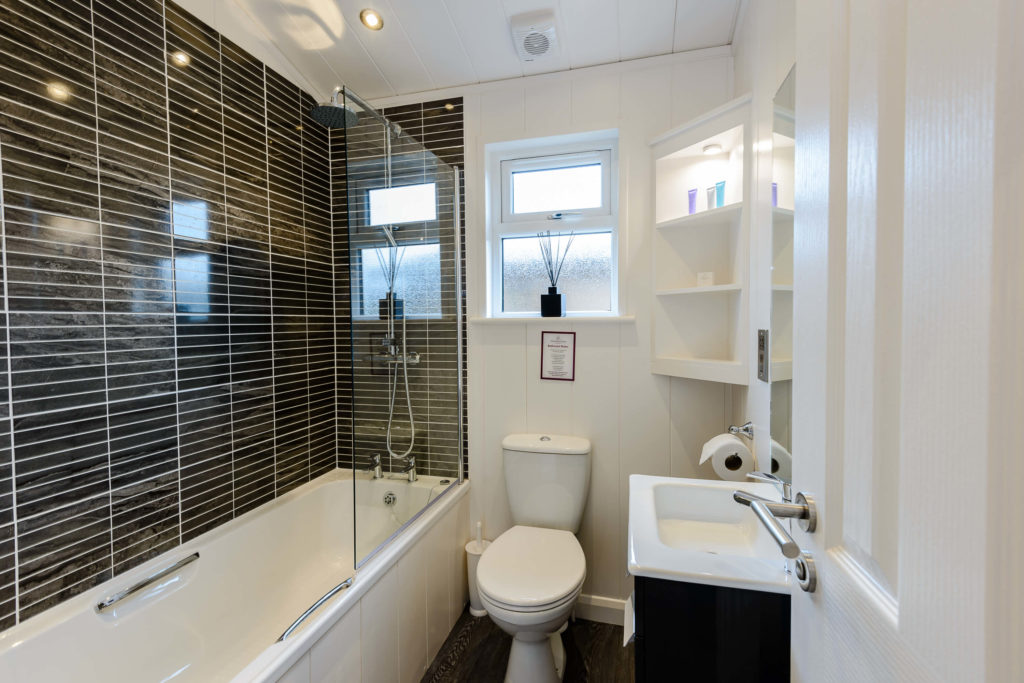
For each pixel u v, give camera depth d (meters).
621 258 1.80
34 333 1.06
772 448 1.11
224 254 1.58
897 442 0.38
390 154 1.64
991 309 0.26
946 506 0.30
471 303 1.99
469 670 1.59
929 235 0.32
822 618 0.52
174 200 1.39
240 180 1.64
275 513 1.73
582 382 1.87
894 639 0.37
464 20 1.56
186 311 1.44
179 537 1.42
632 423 1.82
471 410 2.01
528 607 1.28
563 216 1.95
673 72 1.72
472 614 1.91
